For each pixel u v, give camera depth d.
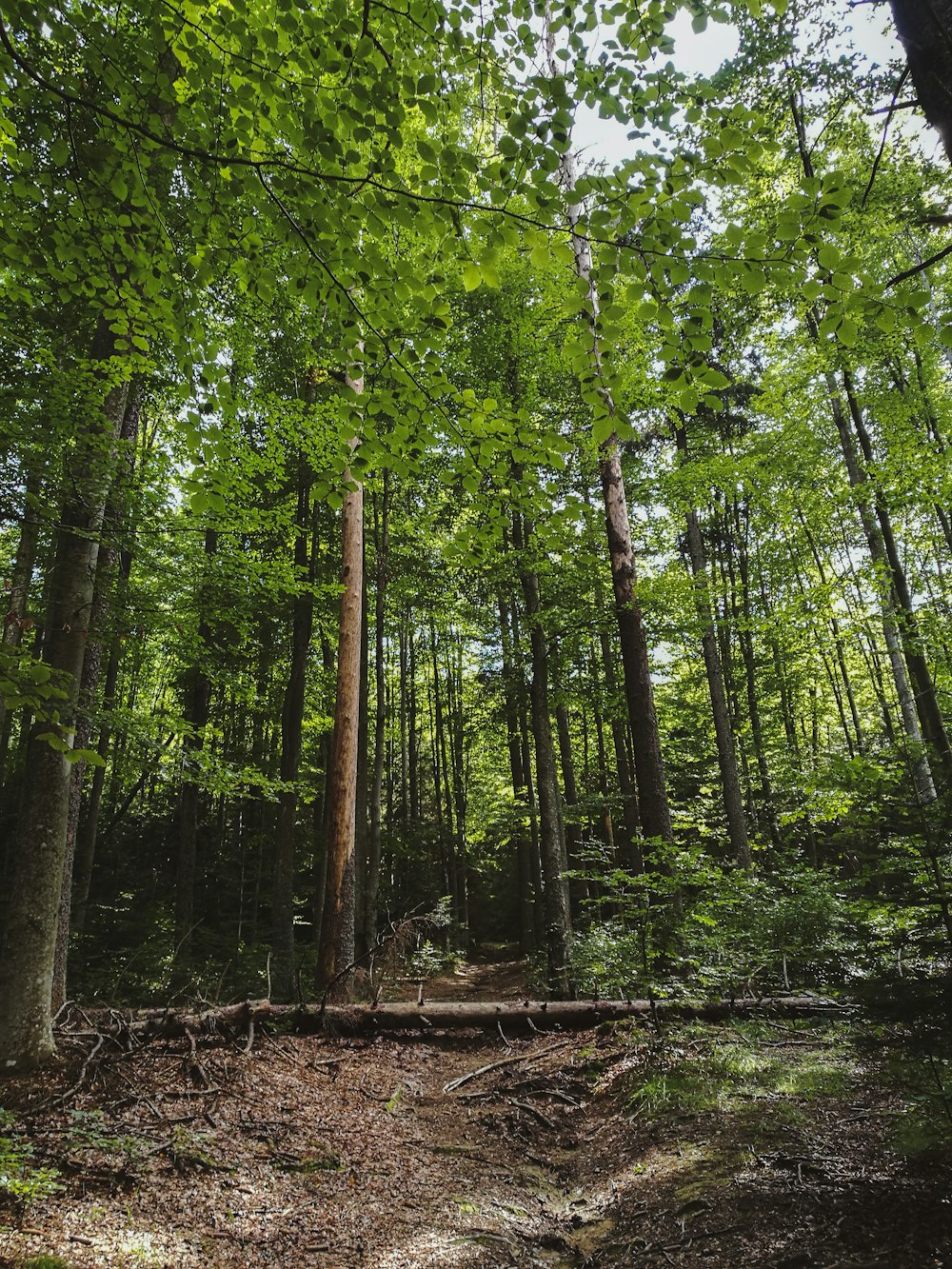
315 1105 5.79
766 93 7.14
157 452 7.11
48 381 5.80
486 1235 4.09
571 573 11.56
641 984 6.98
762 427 16.17
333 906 9.44
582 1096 6.24
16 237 3.24
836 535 16.44
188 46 2.78
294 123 2.79
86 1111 4.77
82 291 3.50
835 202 2.39
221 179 2.87
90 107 2.66
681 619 11.36
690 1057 6.07
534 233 2.82
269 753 17.67
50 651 6.09
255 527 7.64
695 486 12.04
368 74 2.69
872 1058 3.93
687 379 2.86
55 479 5.69
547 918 10.91
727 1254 3.32
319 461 8.64
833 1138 4.16
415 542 15.36
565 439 3.36
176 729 7.15
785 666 18.03
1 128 3.23
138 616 7.30
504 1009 8.29
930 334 2.55
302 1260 3.69
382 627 14.53
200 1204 4.05
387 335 3.11
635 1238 3.77
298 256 3.05
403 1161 5.07
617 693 12.93
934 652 11.15
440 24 2.87
